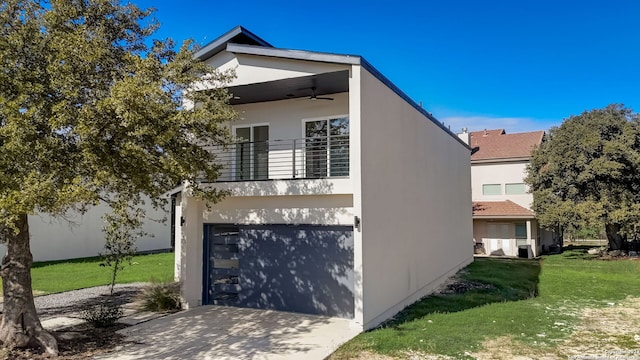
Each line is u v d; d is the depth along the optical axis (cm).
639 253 2311
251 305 1062
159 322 926
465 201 1984
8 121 602
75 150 680
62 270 1862
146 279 1602
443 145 1584
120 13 788
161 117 683
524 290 1372
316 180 959
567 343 795
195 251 1105
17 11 696
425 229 1314
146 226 2705
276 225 1047
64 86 651
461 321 941
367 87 927
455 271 1716
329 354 713
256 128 1262
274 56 990
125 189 773
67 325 908
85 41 662
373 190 936
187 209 1090
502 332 857
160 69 757
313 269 999
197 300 1100
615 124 2169
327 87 1081
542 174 2366
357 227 867
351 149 888
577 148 2220
